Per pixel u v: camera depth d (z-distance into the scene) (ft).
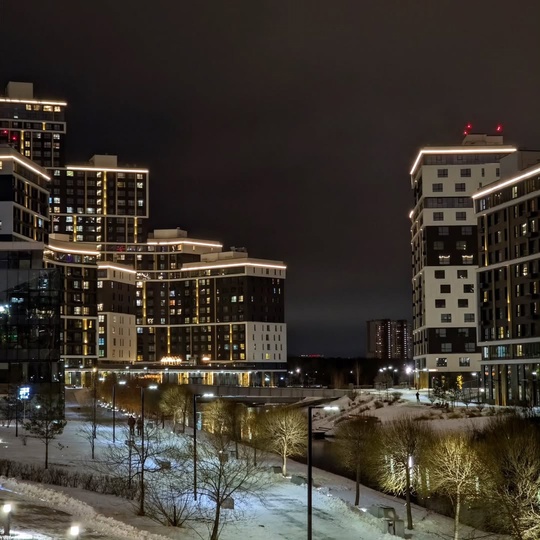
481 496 198.59
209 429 422.82
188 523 195.31
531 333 472.44
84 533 156.97
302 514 214.69
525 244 484.33
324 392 583.58
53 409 336.70
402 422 289.74
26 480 223.10
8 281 457.27
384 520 200.23
